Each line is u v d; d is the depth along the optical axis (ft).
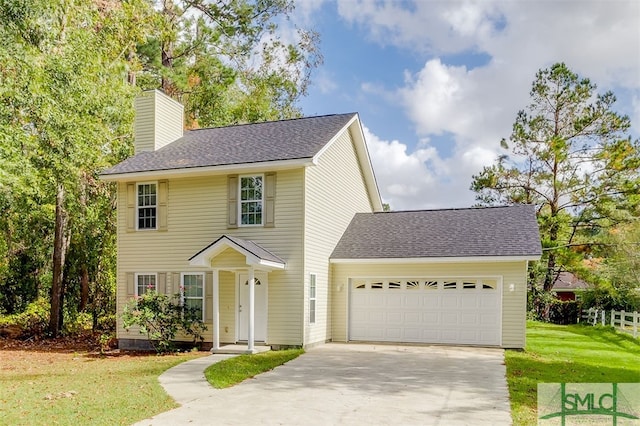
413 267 58.70
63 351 55.83
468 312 56.75
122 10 76.02
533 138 104.88
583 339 67.31
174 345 53.42
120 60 76.84
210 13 107.96
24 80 52.75
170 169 54.70
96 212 68.49
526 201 106.11
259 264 48.01
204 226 55.47
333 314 60.90
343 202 65.67
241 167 52.44
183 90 106.42
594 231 105.91
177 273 55.88
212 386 33.68
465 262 56.65
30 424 24.25
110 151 69.31
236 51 112.06
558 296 135.33
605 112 99.86
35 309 74.23
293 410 27.66
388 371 39.91
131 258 57.82
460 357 47.39
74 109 59.82
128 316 51.19
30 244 79.87
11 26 50.75
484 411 27.71
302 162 50.70
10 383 35.81
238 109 116.06
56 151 58.85
